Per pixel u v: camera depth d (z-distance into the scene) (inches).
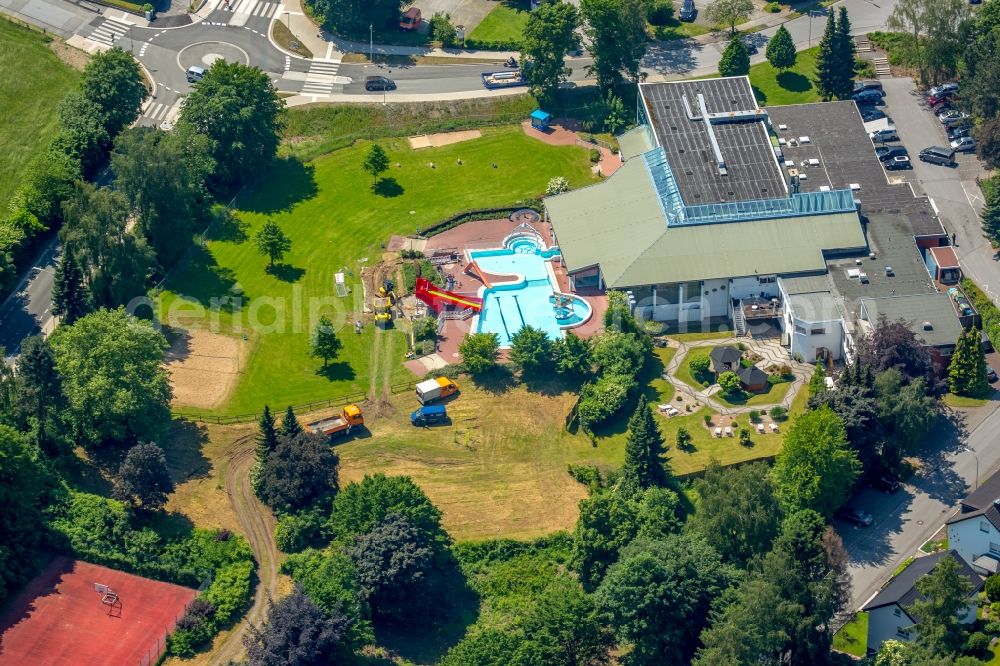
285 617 7539.4
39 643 7751.0
